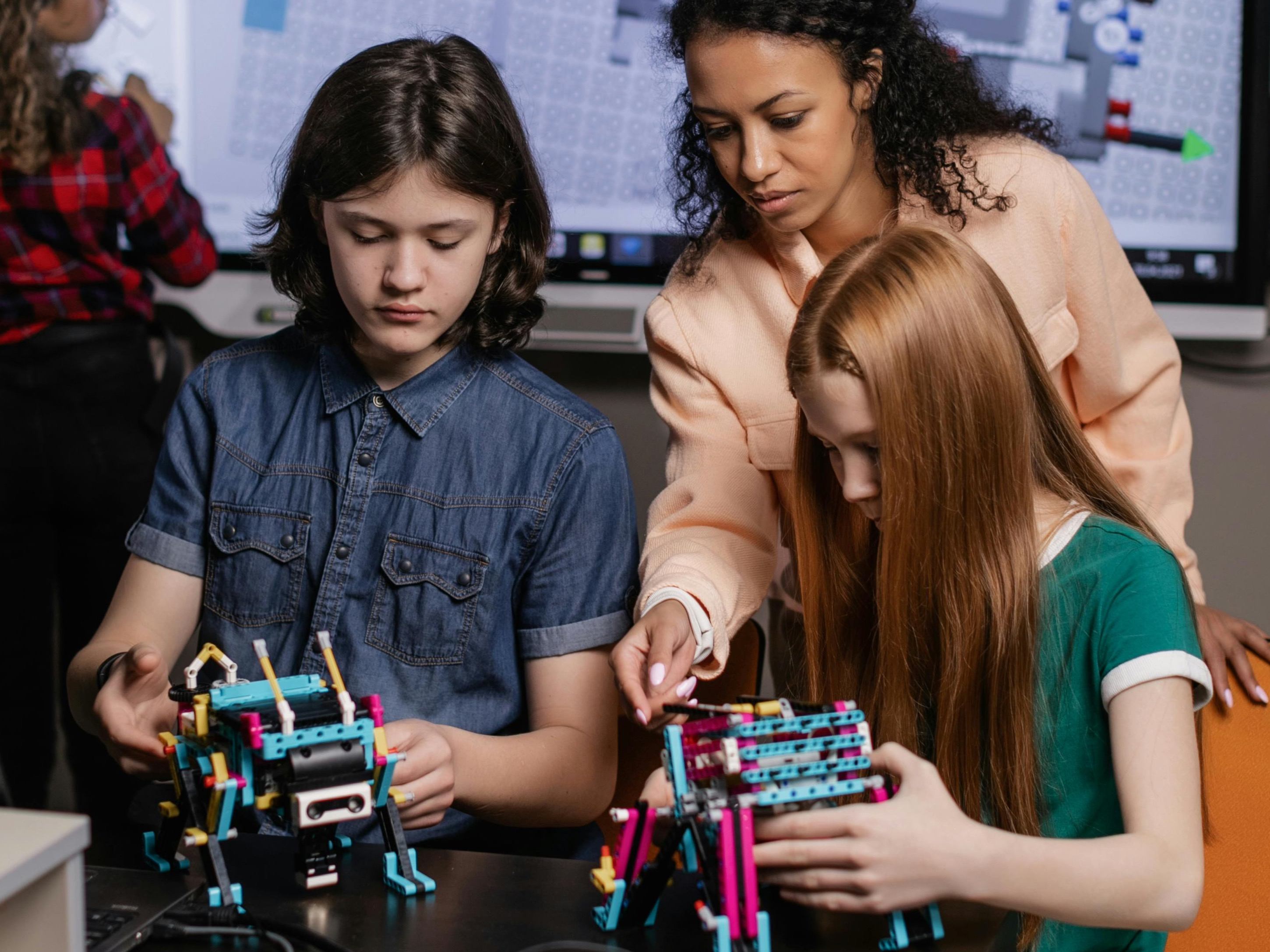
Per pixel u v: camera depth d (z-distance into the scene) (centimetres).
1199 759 89
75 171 183
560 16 217
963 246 90
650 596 103
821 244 119
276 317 223
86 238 187
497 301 112
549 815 103
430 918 75
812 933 74
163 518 115
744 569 113
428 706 109
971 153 113
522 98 218
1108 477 96
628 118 218
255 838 87
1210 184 220
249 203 222
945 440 86
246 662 111
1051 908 71
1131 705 83
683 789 73
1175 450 125
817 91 99
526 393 112
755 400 119
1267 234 221
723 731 73
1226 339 229
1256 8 215
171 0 217
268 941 72
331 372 112
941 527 88
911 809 71
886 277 87
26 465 190
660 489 234
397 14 219
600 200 220
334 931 73
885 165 112
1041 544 91
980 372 87
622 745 127
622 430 233
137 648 93
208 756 76
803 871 71
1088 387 122
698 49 100
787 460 119
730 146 105
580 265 221
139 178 190
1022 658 88
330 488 111
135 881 78
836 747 74
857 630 100
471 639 108
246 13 218
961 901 78
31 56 175
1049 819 91
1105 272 119
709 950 72
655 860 76
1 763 198
